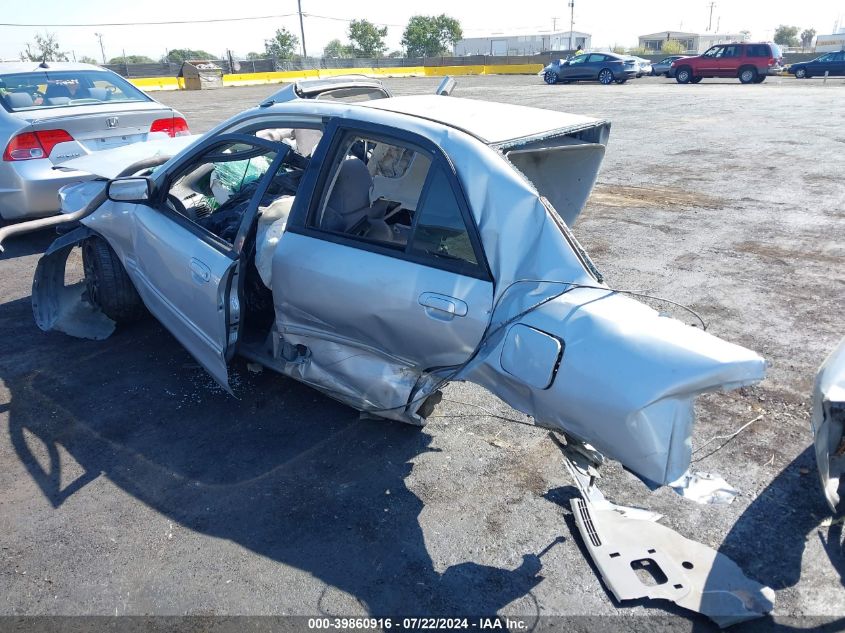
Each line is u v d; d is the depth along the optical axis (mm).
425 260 2855
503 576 2676
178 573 2729
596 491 3096
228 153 4383
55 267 4711
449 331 2756
